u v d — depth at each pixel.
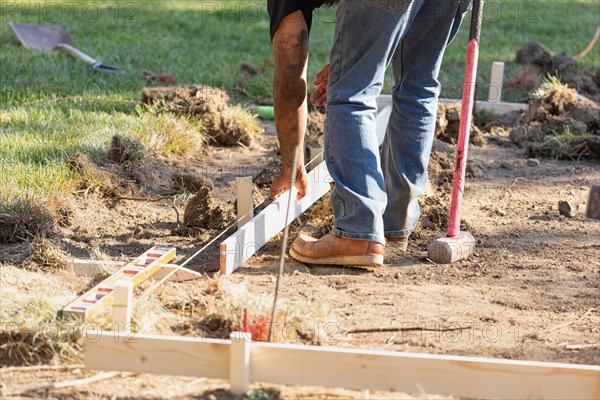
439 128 12.41
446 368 5.07
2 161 9.55
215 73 16.48
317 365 5.16
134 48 18.62
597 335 6.14
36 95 13.59
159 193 9.81
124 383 5.28
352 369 5.14
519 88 15.46
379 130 11.55
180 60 17.62
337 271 7.47
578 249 8.22
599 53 19.06
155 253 7.17
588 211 7.80
